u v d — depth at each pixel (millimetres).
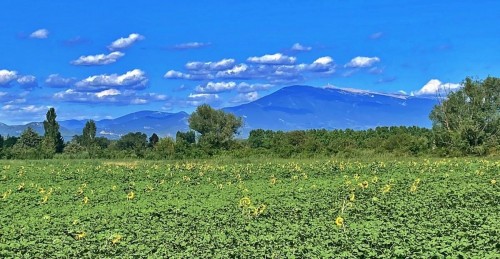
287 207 26109
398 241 17078
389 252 16125
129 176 43750
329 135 90312
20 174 44875
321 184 35250
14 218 25047
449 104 71562
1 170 49188
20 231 21172
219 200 28969
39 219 24250
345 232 18844
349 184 33969
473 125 67062
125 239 19141
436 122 73938
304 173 42562
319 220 22297
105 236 19516
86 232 20875
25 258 16812
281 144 79062
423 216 22016
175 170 47938
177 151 69812
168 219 23469
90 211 26250
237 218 23375
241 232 19938
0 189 35844
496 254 15336
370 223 20422
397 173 41406
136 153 71750
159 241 18719
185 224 22125
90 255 17141
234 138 95188
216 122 94000
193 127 94188
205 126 93562
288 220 22500
